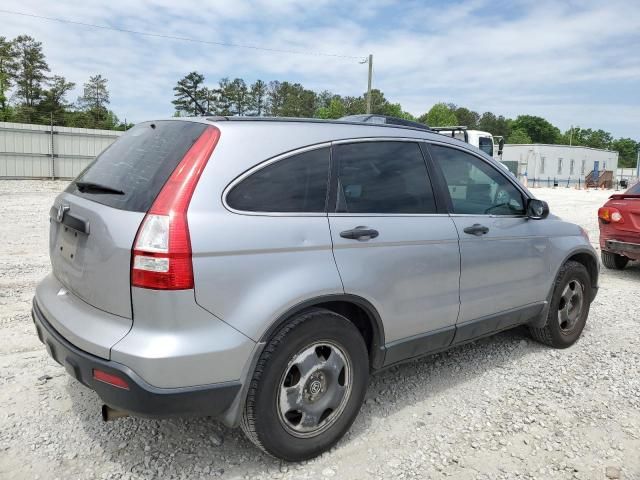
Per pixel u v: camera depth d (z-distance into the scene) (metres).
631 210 7.63
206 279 2.51
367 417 3.51
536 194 32.06
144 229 2.47
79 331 2.62
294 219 2.85
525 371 4.31
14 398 3.54
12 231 10.12
